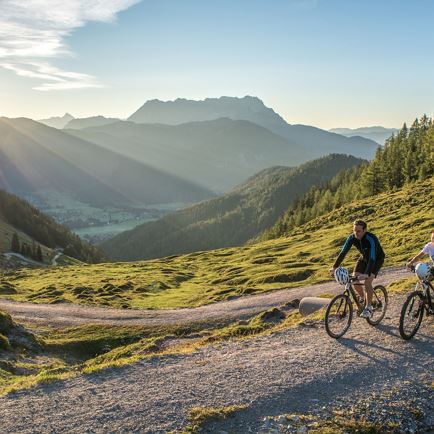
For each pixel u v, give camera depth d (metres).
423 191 92.38
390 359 11.78
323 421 9.03
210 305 52.28
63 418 9.34
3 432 8.82
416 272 12.98
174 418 9.17
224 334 18.45
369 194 127.75
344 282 13.05
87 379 11.47
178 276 86.12
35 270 125.19
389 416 9.30
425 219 66.00
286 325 17.61
